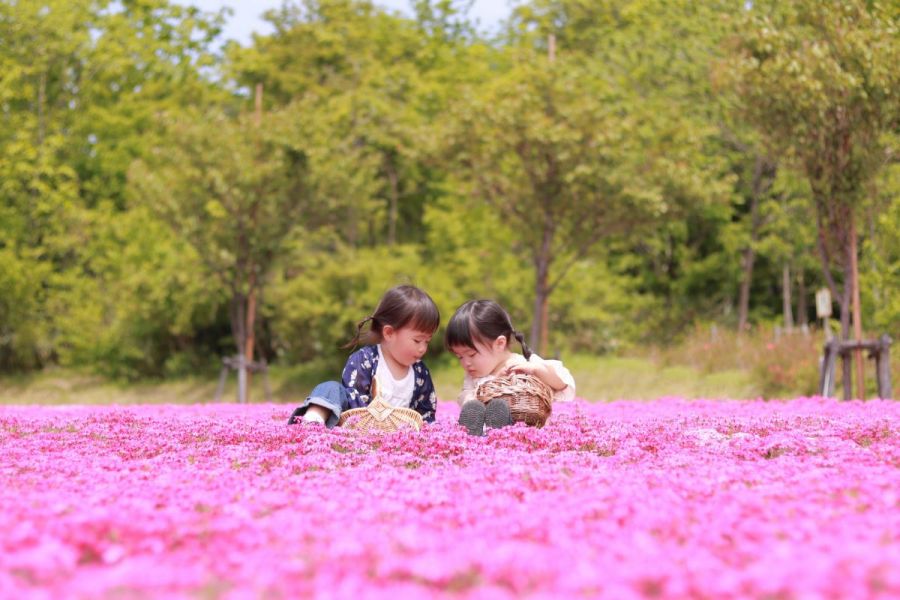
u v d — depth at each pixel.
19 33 30.48
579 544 3.27
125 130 33.91
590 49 37.00
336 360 26.33
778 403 12.13
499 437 6.13
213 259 22.92
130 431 7.23
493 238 27.50
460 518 3.71
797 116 14.60
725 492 4.27
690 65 29.39
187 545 3.40
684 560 3.05
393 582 2.84
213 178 21.52
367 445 5.95
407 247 27.94
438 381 24.22
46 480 4.77
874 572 2.70
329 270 25.78
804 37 15.01
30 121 29.77
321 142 23.03
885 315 18.73
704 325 32.44
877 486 4.34
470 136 20.38
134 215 27.83
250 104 36.84
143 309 26.05
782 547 3.01
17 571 2.96
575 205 20.58
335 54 35.69
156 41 36.56
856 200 14.74
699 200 20.89
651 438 6.43
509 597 2.62
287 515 3.76
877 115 14.25
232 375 26.98
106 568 3.12
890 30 14.21
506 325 6.73
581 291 27.17
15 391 26.48
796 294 34.53
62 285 29.84
